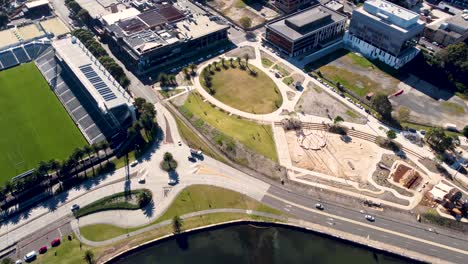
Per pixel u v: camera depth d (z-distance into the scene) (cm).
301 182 18725
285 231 17138
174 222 16638
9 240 16388
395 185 18475
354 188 18400
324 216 17362
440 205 17562
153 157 19912
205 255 16288
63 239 16450
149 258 16200
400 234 16612
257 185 18638
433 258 15762
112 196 18038
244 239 16862
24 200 17900
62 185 18525
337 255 16350
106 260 15738
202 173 19138
